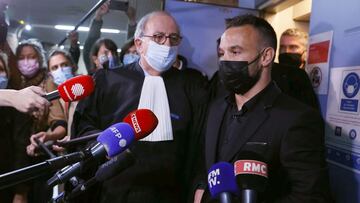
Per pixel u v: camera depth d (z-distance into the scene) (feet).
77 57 11.83
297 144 3.52
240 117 4.13
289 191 3.64
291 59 8.63
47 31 23.65
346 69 4.72
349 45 4.67
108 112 5.18
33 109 3.35
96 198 5.04
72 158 2.69
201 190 4.43
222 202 2.94
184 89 5.32
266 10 9.86
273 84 4.18
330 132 5.08
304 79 5.93
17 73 6.56
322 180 3.41
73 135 5.16
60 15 18.72
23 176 2.30
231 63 4.07
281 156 3.63
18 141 5.86
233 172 3.12
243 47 4.01
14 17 19.33
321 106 5.38
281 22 10.19
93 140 4.03
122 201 4.81
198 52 8.88
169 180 4.94
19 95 3.28
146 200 4.81
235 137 4.01
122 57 9.35
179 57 7.97
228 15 9.02
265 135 3.79
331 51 5.12
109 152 2.96
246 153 3.05
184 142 5.15
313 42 5.68
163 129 4.91
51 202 3.69
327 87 5.21
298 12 10.02
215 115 4.54
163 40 4.94
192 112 5.25
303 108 3.78
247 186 2.76
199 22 8.84
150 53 5.00
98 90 5.27
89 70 11.17
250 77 4.04
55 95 3.57
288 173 3.55
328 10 5.24
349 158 4.61
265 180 2.83
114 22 18.80
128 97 5.11
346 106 4.71
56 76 7.84
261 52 4.05
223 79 4.22
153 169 4.85
